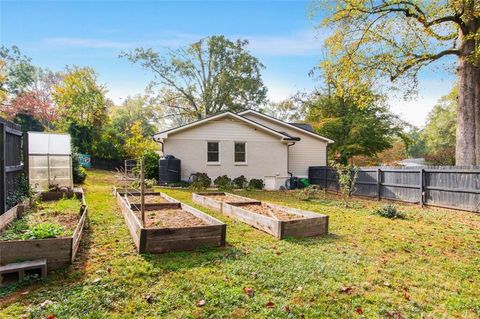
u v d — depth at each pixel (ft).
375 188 39.27
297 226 17.39
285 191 47.06
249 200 28.35
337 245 16.03
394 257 14.35
